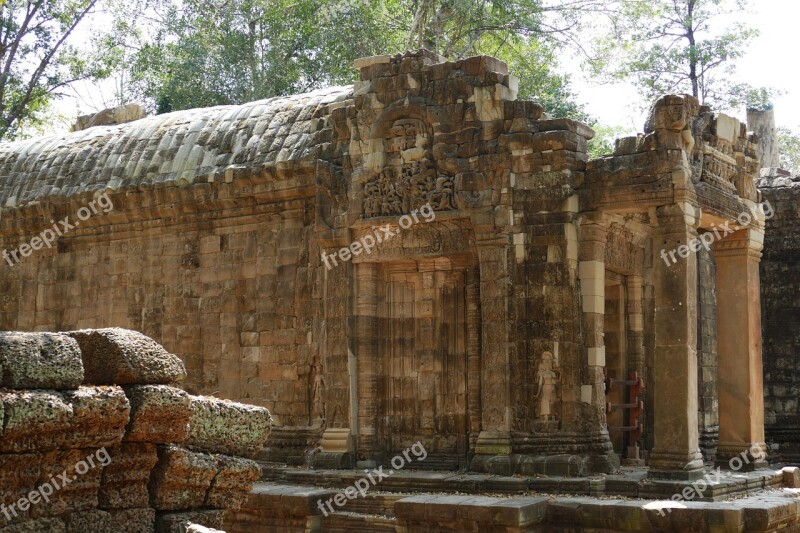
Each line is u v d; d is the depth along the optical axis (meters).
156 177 24.86
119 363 8.47
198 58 43.44
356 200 21.09
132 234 25.64
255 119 24.41
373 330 21.06
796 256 25.38
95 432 8.12
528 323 19.42
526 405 19.25
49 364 7.87
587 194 19.33
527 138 19.55
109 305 25.91
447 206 20.20
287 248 22.92
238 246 23.81
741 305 20.75
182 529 8.84
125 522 8.56
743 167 21.05
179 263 24.77
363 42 40.94
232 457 9.34
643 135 19.08
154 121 26.67
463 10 37.59
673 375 17.84
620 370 22.16
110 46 43.03
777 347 25.39
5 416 7.47
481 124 20.08
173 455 8.78
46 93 40.00
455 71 20.50
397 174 20.88
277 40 43.12
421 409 20.84
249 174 23.03
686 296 17.94
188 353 24.31
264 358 22.97
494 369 19.33
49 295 27.17
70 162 27.23
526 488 18.22
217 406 9.23
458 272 20.91
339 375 21.03
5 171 28.45
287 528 18.84
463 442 20.41
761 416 20.91
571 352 19.19
